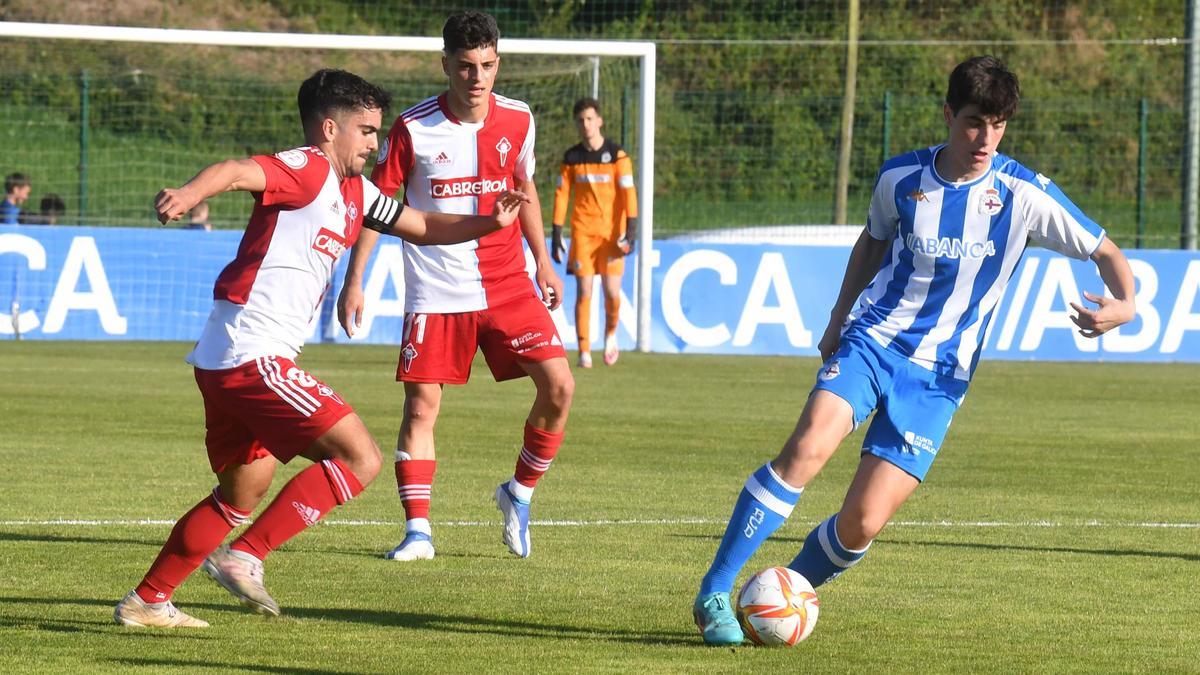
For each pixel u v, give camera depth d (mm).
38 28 53656
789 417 40875
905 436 16203
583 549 21891
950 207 16281
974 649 15961
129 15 99625
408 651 15477
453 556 21234
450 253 21641
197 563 16328
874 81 102625
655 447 34469
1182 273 62250
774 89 101375
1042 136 99312
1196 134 69438
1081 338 62125
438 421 38938
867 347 16422
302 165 15867
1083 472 31609
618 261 54219
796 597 15906
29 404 40250
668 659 15336
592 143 53250
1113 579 20109
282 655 15203
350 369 52000
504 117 22266
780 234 76312
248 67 96812
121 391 43906
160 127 91812
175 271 62312
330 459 15852
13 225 60406
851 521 16266
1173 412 44062
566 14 105000
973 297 16406
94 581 18828
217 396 15867
